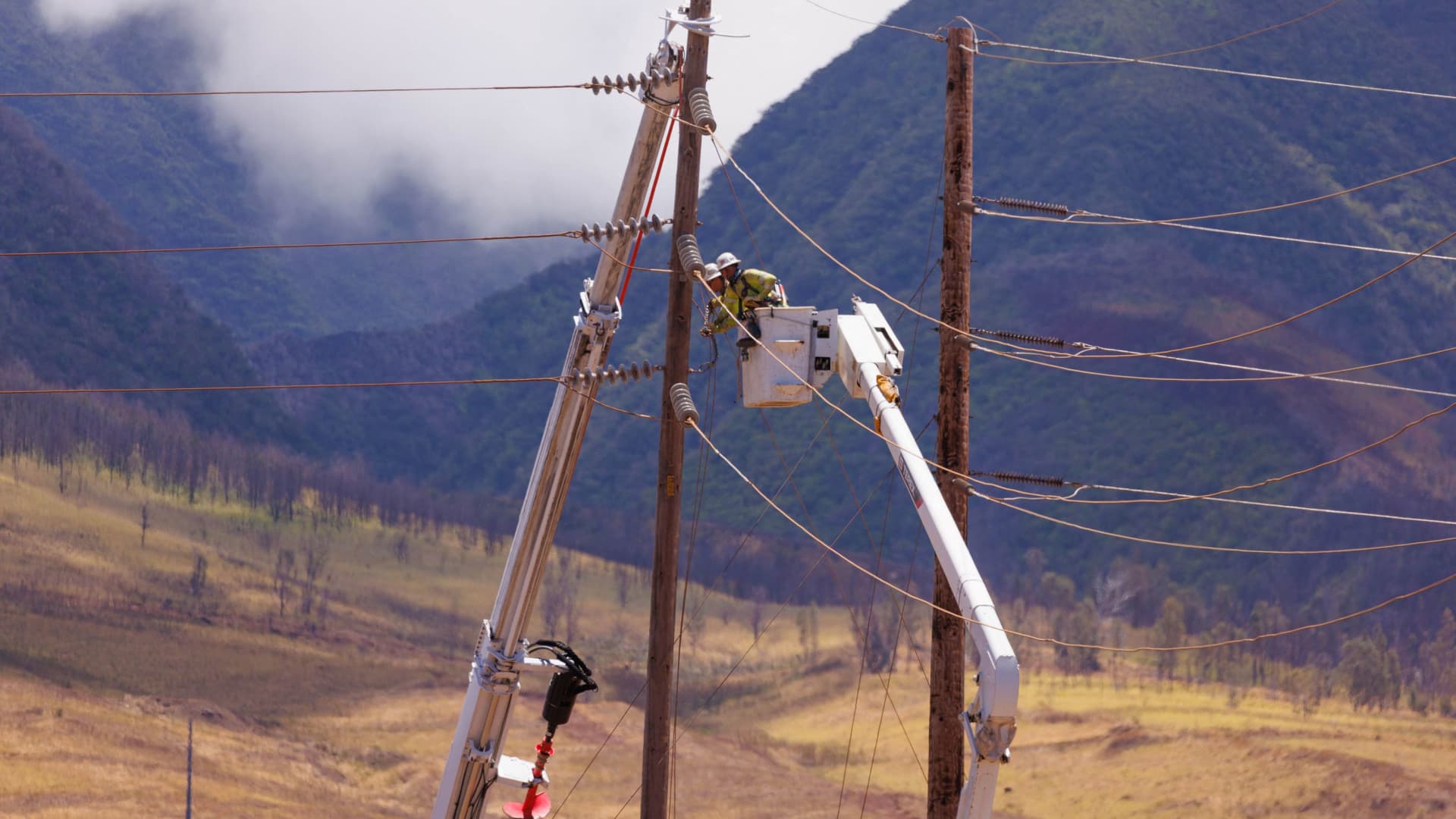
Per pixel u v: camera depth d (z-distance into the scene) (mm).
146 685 194875
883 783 165000
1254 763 168875
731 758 175500
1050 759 177750
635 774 167500
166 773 151750
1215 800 156000
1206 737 179875
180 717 182000
